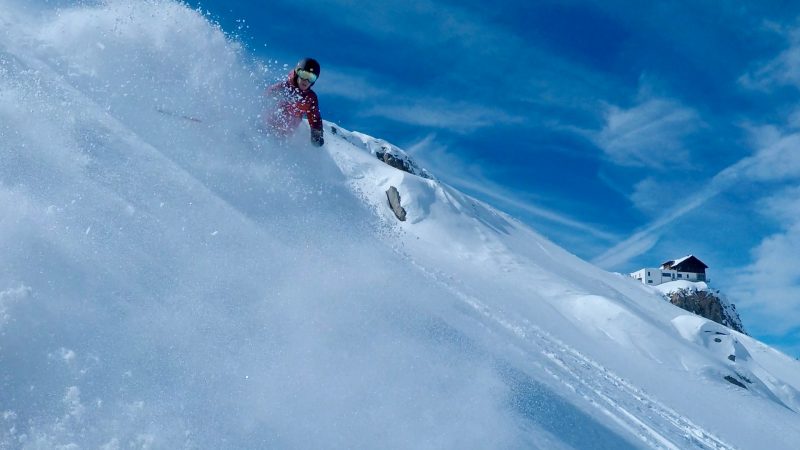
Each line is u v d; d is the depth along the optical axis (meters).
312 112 7.36
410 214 17.64
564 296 15.24
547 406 4.53
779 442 10.34
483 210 23.19
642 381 10.42
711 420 9.79
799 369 27.94
